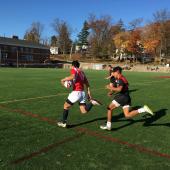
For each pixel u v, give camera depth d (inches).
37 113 410.6
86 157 250.1
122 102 328.5
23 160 238.1
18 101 509.4
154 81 1128.8
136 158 253.1
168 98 614.5
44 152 257.3
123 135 317.7
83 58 4471.0
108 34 4424.2
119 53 3996.1
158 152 270.1
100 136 310.0
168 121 391.2
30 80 1007.6
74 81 332.8
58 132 318.3
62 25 5049.2
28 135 303.0
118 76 329.4
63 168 226.5
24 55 3681.1
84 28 4913.9
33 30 5113.2
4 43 3430.1
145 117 406.9
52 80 1019.9
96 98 593.0
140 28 3801.7
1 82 896.9
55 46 5344.5
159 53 3789.4
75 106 465.4
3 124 342.0
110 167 231.9
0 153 250.1
